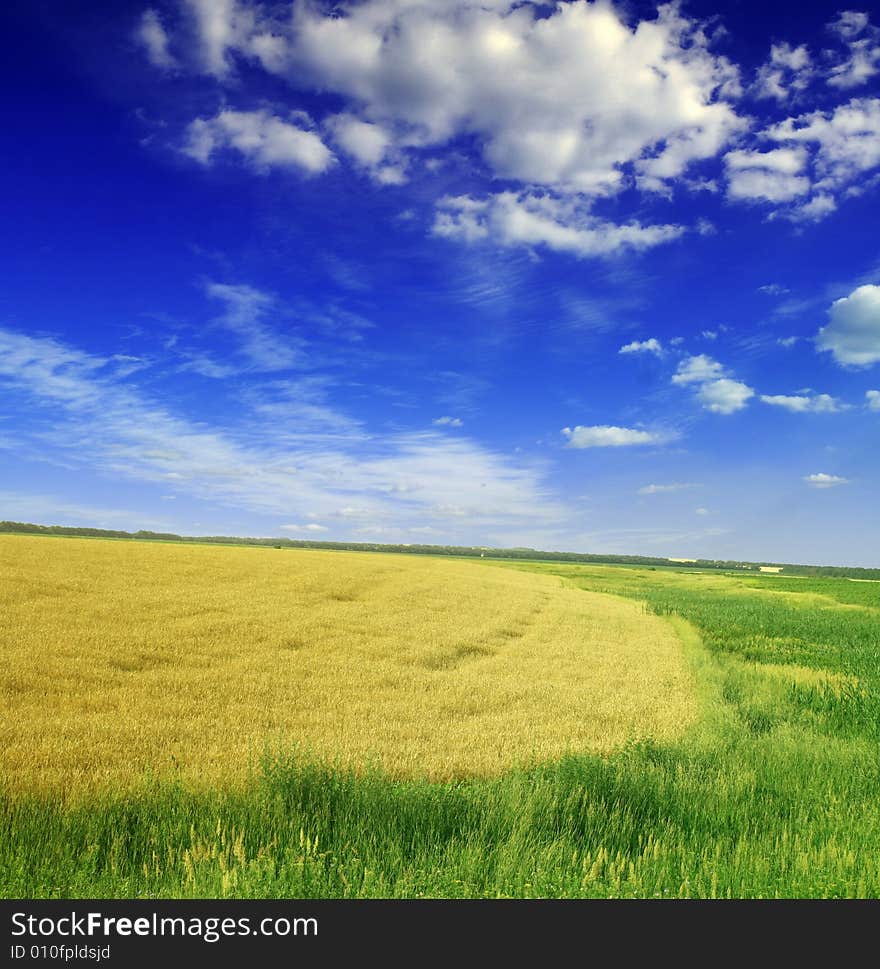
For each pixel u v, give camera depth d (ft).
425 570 207.72
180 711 41.06
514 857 19.93
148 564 135.13
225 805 23.90
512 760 32.65
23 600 80.84
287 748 32.24
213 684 48.65
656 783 27.73
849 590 237.66
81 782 26.78
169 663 55.57
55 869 18.92
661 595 196.95
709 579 312.29
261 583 123.03
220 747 33.32
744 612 135.13
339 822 22.98
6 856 19.22
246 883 17.78
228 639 67.67
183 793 24.80
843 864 19.77
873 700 46.83
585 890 18.01
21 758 30.19
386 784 26.21
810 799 26.81
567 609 129.80
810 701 50.01
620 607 145.07
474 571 245.45
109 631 66.44
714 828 24.26
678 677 60.80
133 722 37.60
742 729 39.75
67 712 39.75
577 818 24.67
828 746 35.88
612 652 76.54
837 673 63.87
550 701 48.88
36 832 21.43
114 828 21.88
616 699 49.90
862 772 30.35
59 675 48.32
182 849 20.93
